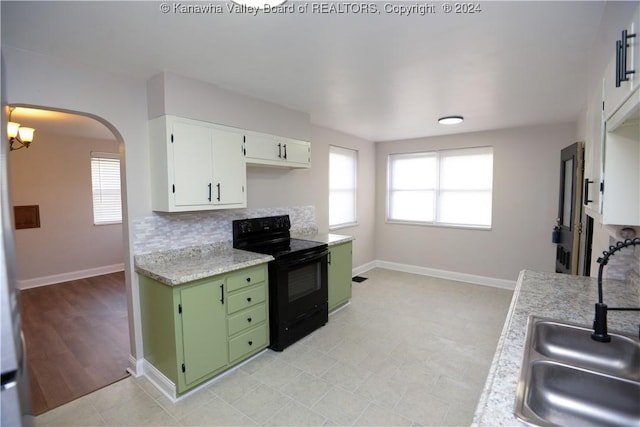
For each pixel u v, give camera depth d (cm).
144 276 240
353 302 405
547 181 426
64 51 198
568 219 361
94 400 221
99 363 269
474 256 486
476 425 80
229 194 276
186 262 257
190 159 248
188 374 222
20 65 194
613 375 102
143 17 160
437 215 520
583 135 334
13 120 395
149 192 253
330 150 473
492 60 214
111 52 200
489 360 269
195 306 224
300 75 241
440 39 185
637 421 98
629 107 94
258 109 301
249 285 262
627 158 119
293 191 400
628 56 94
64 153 512
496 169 461
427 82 257
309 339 308
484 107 334
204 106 257
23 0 143
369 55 206
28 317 369
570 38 183
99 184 552
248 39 185
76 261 528
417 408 211
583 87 269
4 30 171
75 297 438
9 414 71
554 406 105
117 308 396
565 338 135
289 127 335
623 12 123
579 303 164
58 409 212
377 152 573
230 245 312
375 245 585
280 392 229
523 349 117
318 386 236
